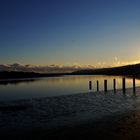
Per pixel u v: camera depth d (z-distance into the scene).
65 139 12.69
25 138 13.27
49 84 68.94
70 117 19.27
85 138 12.68
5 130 15.12
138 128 13.93
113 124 15.38
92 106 25.23
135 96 34.91
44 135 13.62
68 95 36.16
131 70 179.25
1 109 23.70
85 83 71.62
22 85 65.75
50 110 22.86
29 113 21.39
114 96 35.03
